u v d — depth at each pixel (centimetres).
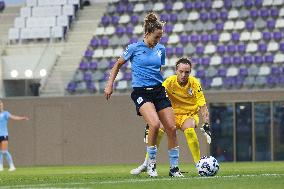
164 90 3497
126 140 9156
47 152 9338
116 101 9181
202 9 10431
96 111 9225
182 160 8862
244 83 9412
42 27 10750
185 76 3903
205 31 10194
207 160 3566
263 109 8719
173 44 10144
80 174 5178
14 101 9381
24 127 9388
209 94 8831
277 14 10088
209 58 9800
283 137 8694
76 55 10250
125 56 3450
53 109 9319
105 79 9869
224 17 10250
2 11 11369
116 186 2711
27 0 11150
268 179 3088
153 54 3441
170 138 3516
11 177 4600
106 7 10894
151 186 2680
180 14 10469
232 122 8794
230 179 3133
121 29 10494
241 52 9831
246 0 10294
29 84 10019
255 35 9962
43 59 10006
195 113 4044
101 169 7000
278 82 9338
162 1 10731
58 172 6244
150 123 3406
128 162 9156
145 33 3450
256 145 8756
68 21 10769
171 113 3488
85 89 9781
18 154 9412
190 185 2708
